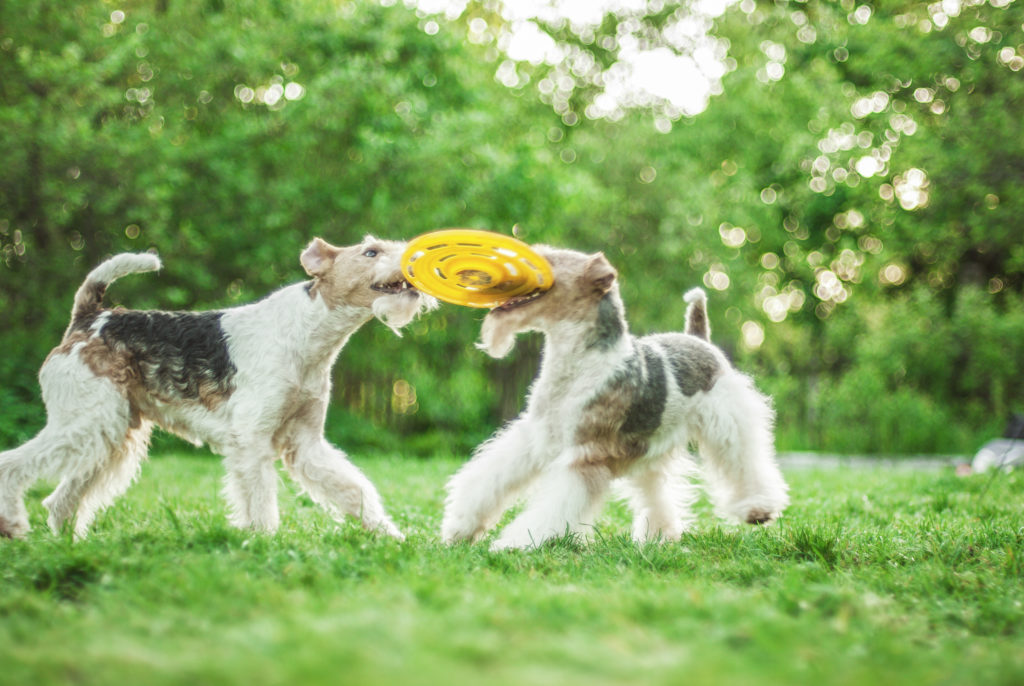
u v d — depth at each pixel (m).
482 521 4.75
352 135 13.66
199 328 4.86
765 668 2.31
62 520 4.70
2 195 11.67
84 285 4.92
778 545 4.38
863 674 2.30
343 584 3.24
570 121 20.91
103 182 11.92
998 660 2.59
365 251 4.80
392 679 2.09
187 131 13.70
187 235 12.69
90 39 12.37
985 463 11.65
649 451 4.85
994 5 10.66
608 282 4.54
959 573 3.90
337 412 14.60
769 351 19.34
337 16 13.81
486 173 14.08
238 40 12.95
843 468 12.17
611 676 2.21
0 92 12.05
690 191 17.22
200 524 4.34
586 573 3.76
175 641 2.46
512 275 4.52
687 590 3.28
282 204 13.20
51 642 2.47
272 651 2.29
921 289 18.31
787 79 20.50
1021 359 17.28
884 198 14.17
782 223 22.81
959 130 11.02
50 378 4.66
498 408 16.62
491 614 2.72
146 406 4.90
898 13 12.90
